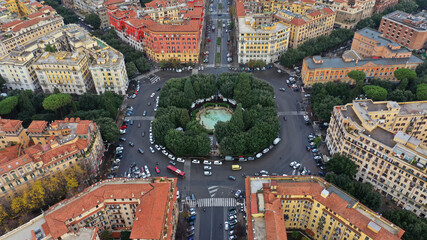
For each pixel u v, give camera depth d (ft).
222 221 600.80
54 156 614.34
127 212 563.07
